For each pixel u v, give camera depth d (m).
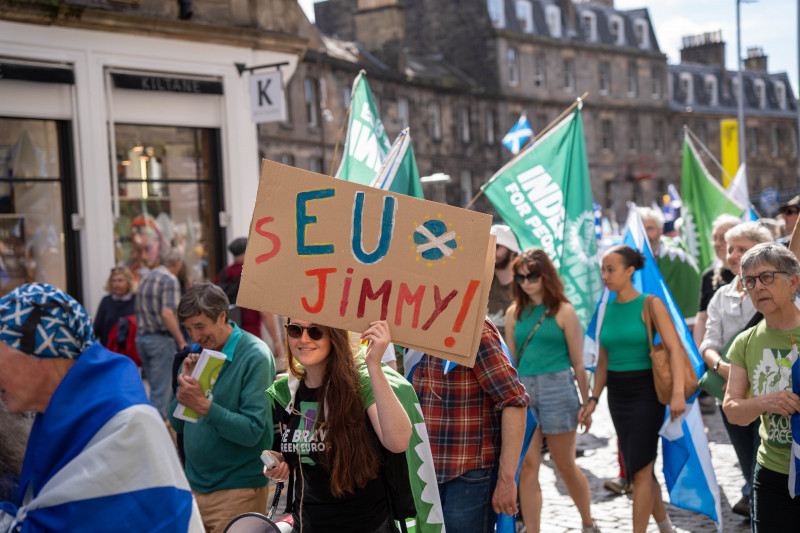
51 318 2.16
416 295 3.05
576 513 6.33
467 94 44.66
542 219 6.89
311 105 33.53
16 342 2.14
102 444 2.08
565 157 6.88
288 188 3.02
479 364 3.92
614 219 52.50
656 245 9.77
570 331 5.59
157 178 12.01
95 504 2.06
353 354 3.20
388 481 3.20
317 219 3.03
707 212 11.04
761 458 3.89
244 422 3.92
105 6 11.09
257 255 3.02
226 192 12.66
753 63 73.06
